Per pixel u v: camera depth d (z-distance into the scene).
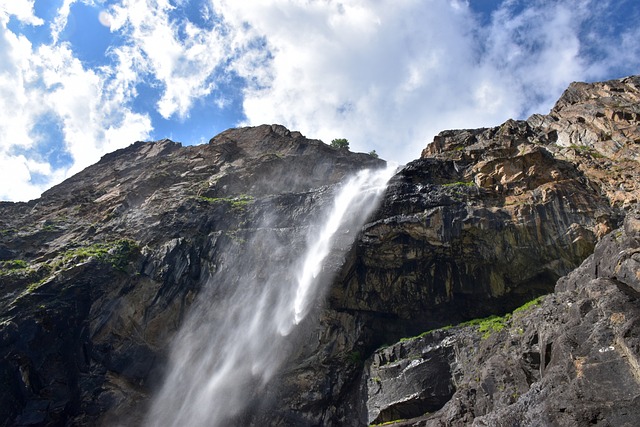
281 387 25.89
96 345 25.42
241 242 30.42
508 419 15.24
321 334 27.33
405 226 28.77
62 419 23.59
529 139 36.53
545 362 17.39
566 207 26.81
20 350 24.05
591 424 13.10
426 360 24.47
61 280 27.22
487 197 29.50
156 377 25.53
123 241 30.62
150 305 27.47
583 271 21.39
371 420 23.94
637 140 30.36
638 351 13.45
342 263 28.31
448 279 28.31
